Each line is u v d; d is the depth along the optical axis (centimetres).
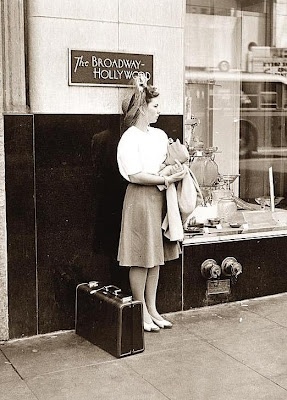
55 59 529
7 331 533
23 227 529
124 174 528
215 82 657
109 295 514
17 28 516
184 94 591
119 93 555
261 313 597
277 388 444
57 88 532
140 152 527
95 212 554
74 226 547
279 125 700
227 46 664
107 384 452
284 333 547
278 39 695
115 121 555
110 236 562
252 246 628
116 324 496
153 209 527
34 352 510
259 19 682
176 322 574
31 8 520
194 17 641
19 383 455
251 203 675
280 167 700
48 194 535
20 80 520
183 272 596
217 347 516
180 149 536
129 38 557
